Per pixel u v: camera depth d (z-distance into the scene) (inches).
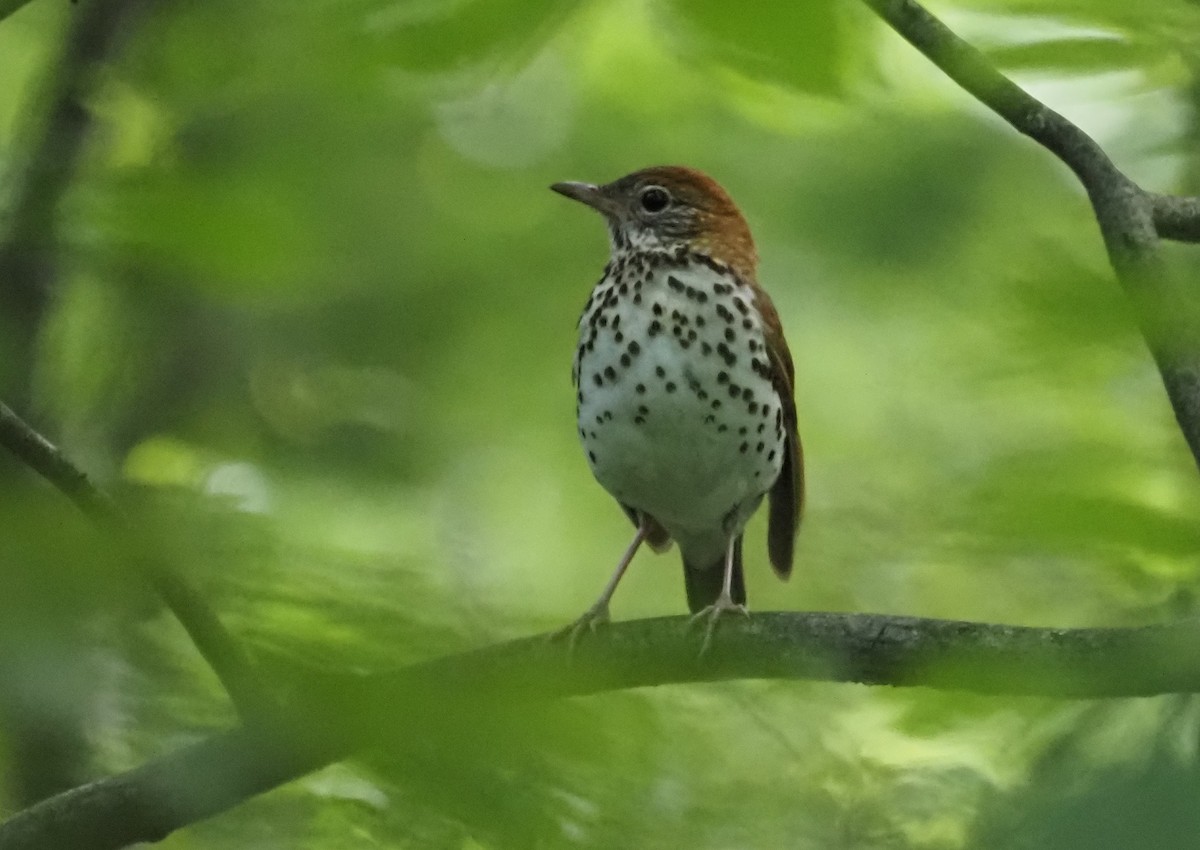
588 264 638.5
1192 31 395.9
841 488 604.1
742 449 460.1
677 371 451.2
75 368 559.5
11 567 309.4
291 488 443.8
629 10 506.0
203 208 398.6
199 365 581.6
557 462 642.8
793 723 470.6
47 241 422.0
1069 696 337.7
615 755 350.9
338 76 417.7
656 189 479.5
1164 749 235.9
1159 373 376.8
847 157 555.2
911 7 387.9
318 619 354.9
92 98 479.2
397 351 614.9
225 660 341.7
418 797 325.7
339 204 517.7
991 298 450.6
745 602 523.5
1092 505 385.7
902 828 438.3
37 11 588.4
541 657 367.9
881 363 597.6
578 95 566.6
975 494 423.2
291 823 378.0
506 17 381.4
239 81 447.8
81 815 361.4
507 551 614.9
